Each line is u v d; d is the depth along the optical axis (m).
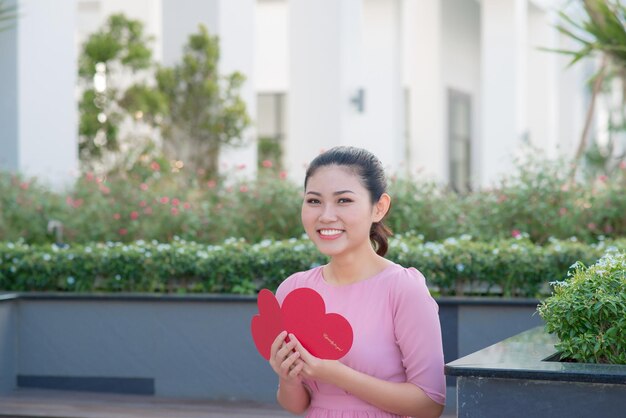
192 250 5.64
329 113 10.89
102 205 6.93
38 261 5.68
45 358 5.46
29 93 7.57
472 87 18.23
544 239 6.68
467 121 18.31
